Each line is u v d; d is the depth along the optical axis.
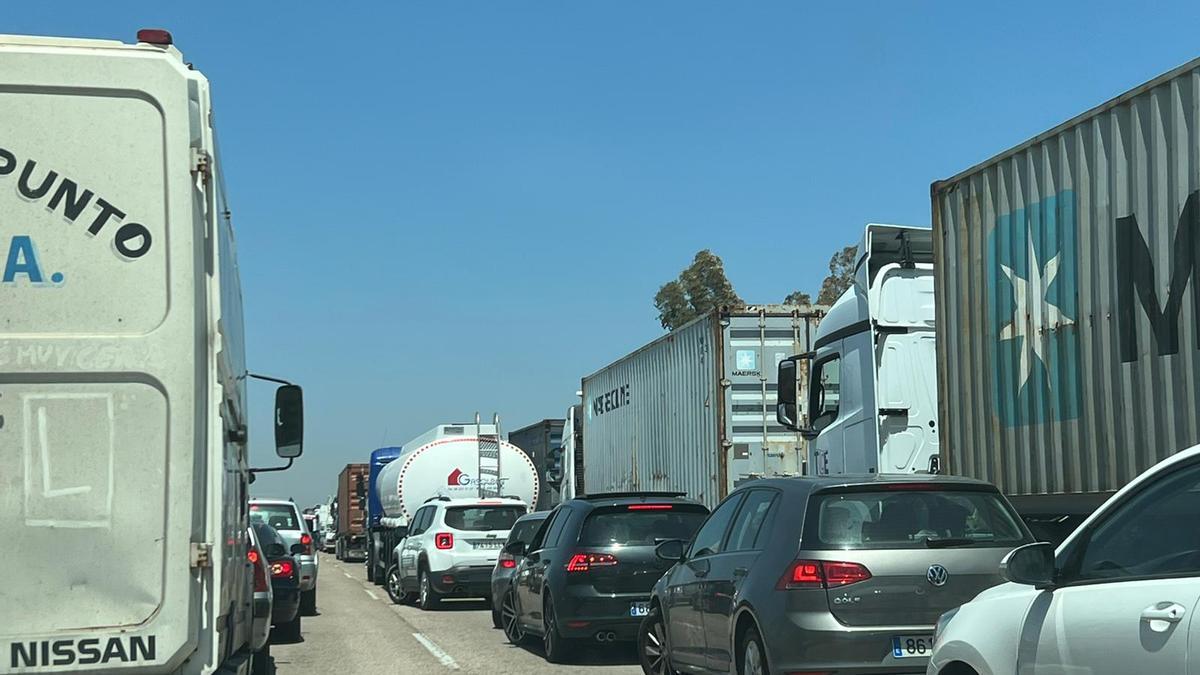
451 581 20.08
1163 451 8.08
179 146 4.89
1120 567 4.66
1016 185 9.88
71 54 4.83
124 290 4.83
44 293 4.77
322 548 61.72
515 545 14.73
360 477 48.72
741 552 8.55
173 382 4.82
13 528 4.68
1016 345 9.84
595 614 12.25
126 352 4.79
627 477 22.77
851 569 7.45
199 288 4.96
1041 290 9.49
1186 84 7.89
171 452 4.80
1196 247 7.75
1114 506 4.82
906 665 7.29
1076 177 9.07
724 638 8.55
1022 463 9.74
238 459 6.64
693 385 18.67
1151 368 8.20
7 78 4.78
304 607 19.75
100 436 4.77
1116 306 8.58
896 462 12.26
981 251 10.39
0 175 4.77
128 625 4.73
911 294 12.58
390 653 14.02
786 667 7.49
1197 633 4.04
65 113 4.83
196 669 4.88
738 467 17.28
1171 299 7.99
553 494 30.53
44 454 4.72
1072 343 9.09
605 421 24.69
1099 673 4.49
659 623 10.50
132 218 4.85
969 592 7.45
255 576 10.81
